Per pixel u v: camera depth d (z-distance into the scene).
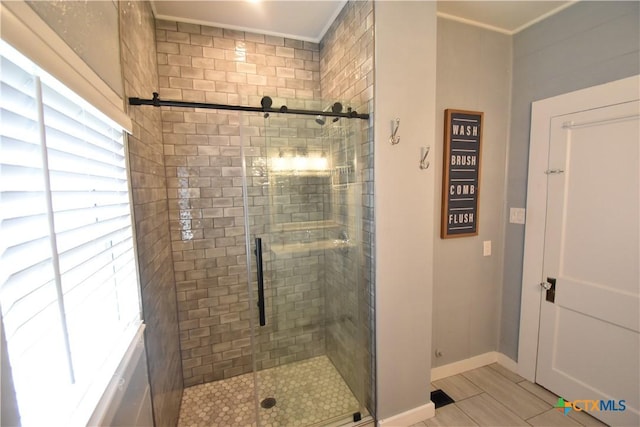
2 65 0.49
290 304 1.81
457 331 2.01
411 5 1.41
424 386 1.62
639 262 1.38
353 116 1.44
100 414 0.65
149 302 1.23
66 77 0.61
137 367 0.99
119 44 1.01
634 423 1.41
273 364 1.75
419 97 1.46
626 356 1.44
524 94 1.90
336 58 1.81
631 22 1.38
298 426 1.56
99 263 0.83
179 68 1.82
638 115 1.36
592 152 1.54
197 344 1.99
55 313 0.61
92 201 0.80
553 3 1.64
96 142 0.84
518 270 1.99
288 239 1.77
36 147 0.56
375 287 1.48
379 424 1.53
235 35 1.92
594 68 1.53
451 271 1.95
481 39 1.88
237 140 1.97
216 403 1.83
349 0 1.60
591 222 1.56
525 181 1.92
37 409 0.55
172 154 1.84
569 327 1.68
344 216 1.74
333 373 1.87
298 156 1.70
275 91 2.03
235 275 2.04
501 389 1.85
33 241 0.55
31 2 0.52
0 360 0.43
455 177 1.88
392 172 1.45
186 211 1.90
